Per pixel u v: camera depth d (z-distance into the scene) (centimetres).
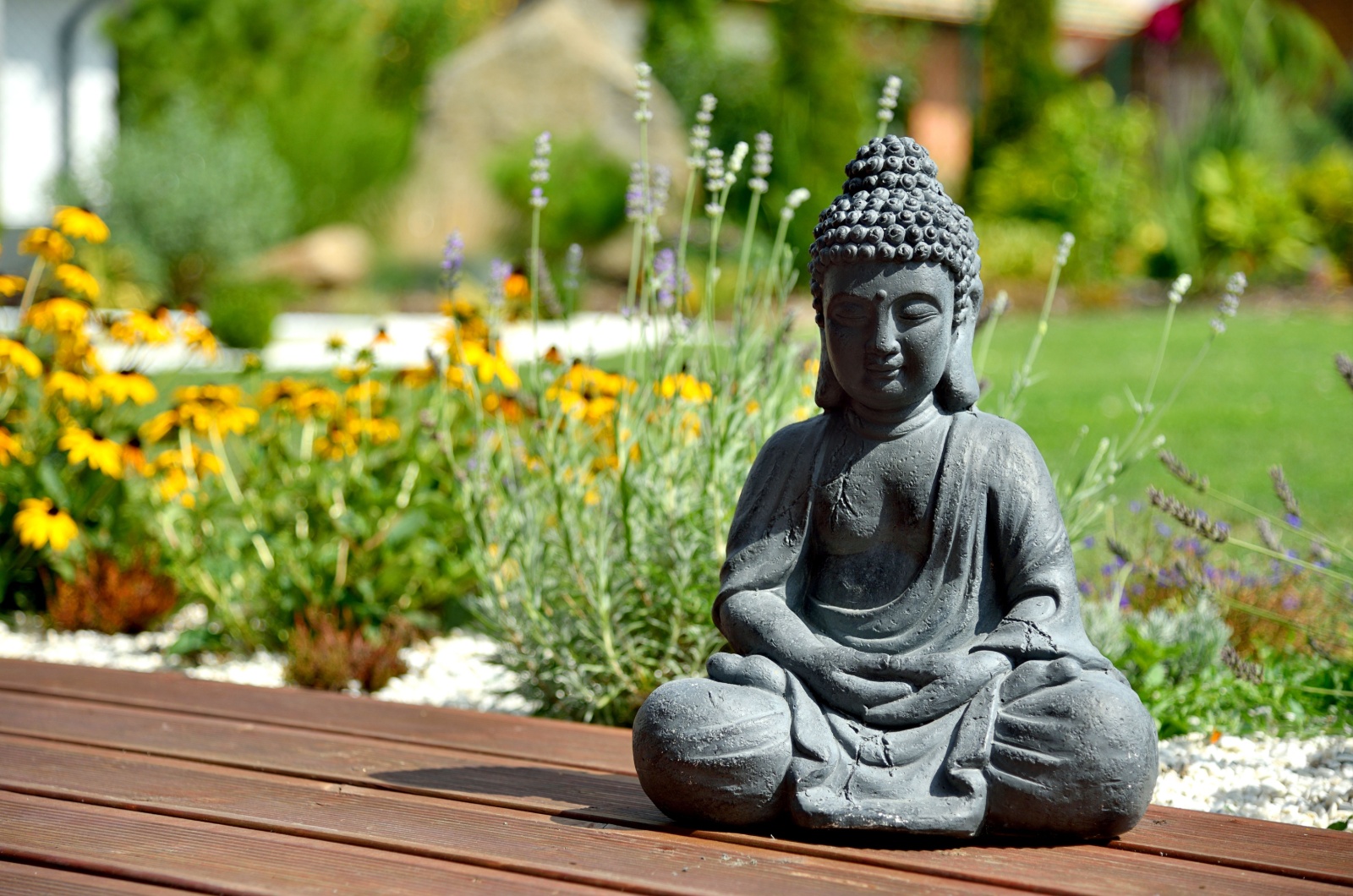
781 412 444
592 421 481
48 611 557
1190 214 1639
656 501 409
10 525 548
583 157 1839
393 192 1930
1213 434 881
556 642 412
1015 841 262
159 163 1648
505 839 265
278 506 549
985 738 258
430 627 525
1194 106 1873
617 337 1298
